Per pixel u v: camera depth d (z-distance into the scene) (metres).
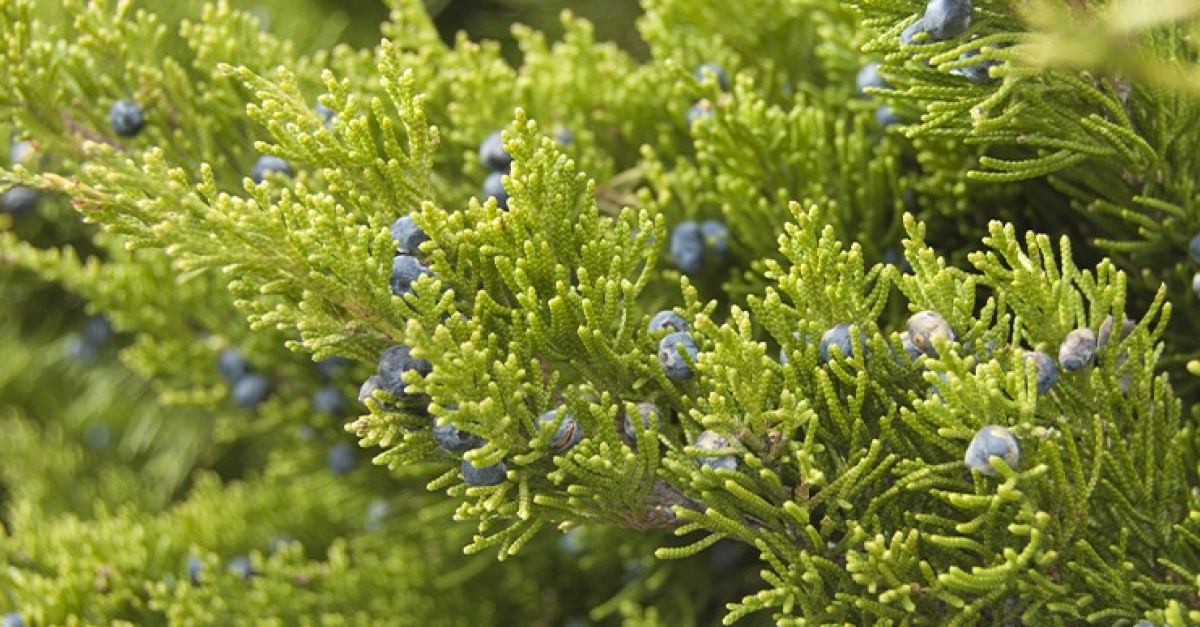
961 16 0.47
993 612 0.47
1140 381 0.47
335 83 0.47
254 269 0.46
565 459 0.46
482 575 0.61
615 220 0.54
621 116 0.56
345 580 0.60
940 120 0.48
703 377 0.47
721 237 0.53
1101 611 0.47
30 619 0.57
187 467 0.77
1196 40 0.47
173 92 0.54
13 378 0.81
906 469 0.46
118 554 0.59
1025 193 0.52
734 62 0.55
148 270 0.59
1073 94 0.48
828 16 0.55
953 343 0.46
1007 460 0.45
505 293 0.48
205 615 0.57
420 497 0.60
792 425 0.46
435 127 0.47
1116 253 0.51
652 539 0.57
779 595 0.46
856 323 0.47
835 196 0.53
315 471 0.61
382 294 0.46
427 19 0.56
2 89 0.53
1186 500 0.48
